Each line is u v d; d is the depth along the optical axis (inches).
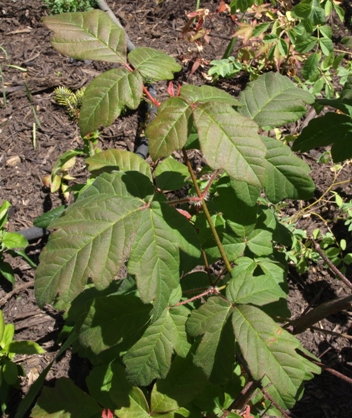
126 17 46.5
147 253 14.1
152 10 47.2
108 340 16.2
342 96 18.2
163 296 14.1
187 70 42.1
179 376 18.1
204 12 38.1
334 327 28.5
